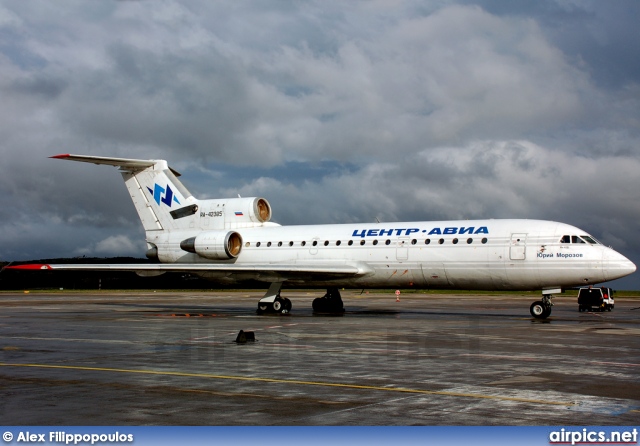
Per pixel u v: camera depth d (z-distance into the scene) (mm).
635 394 11320
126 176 38219
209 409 10219
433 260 30188
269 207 37094
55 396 11242
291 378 12930
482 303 47812
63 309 38062
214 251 34594
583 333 21969
